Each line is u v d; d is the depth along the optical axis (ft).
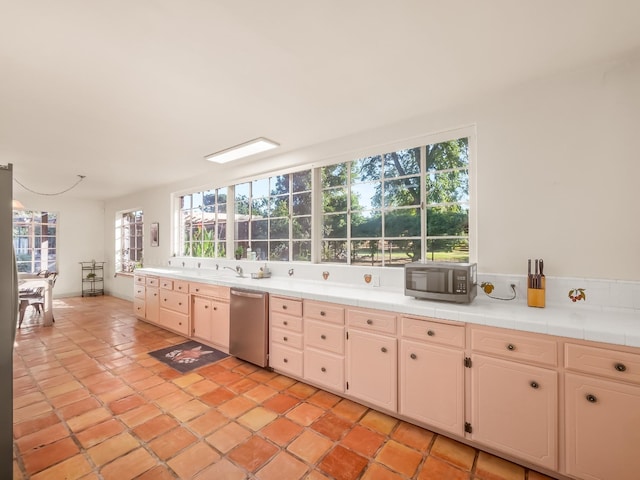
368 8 4.64
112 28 4.99
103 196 22.03
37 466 5.50
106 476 5.29
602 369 4.73
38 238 21.58
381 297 7.77
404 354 6.75
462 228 8.32
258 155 12.36
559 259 6.65
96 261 23.80
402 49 5.69
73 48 5.48
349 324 7.66
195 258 16.01
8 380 4.90
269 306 9.62
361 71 6.41
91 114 8.29
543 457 5.20
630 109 5.98
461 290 6.63
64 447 6.03
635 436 4.52
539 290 6.40
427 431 6.61
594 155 6.29
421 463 5.66
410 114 8.52
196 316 12.49
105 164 13.43
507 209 7.24
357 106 8.01
